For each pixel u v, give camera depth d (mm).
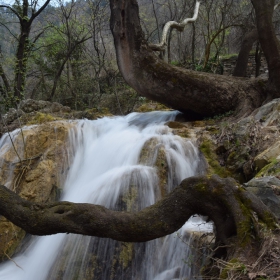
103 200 5637
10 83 15781
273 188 4078
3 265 5930
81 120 8219
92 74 17078
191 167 6352
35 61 16016
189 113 8875
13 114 9047
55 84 14445
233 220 3322
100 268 4934
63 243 5266
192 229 4898
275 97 7793
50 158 7043
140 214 3531
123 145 6988
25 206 3633
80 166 7324
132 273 4871
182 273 4500
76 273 4984
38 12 14328
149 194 5688
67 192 6883
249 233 3148
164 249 4867
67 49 15172
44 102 10094
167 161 6105
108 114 10289
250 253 3059
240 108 7910
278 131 6148
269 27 7520
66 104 14867
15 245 6039
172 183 6027
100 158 7117
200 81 8117
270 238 3072
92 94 14391
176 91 8203
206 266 3506
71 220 3514
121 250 4957
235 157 6074
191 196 3512
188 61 16359
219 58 15656
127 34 7934
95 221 3484
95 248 5035
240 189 3379
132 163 6508
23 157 7113
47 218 3518
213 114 8438
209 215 3514
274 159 5168
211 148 6453
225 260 3252
